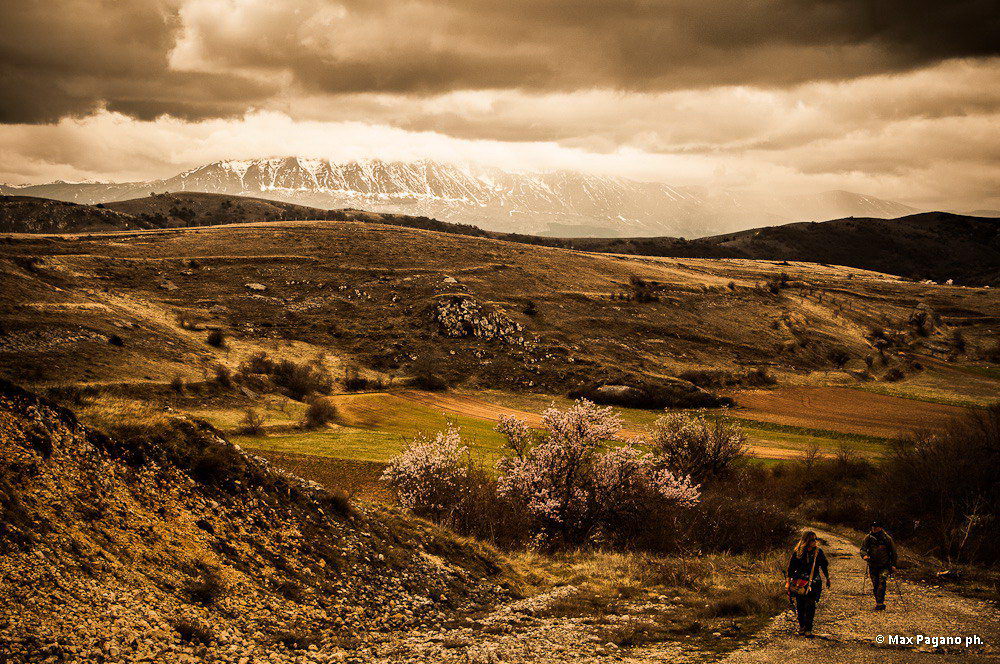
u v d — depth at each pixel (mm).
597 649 13453
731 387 101312
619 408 87812
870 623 15250
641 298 139125
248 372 72688
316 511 18125
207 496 15633
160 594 11992
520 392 94062
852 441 70688
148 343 72438
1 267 79688
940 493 31703
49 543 11484
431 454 28141
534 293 135250
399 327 113000
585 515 28562
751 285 167750
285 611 13570
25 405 13836
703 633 14742
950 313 162250
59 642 9602
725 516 31656
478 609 17297
